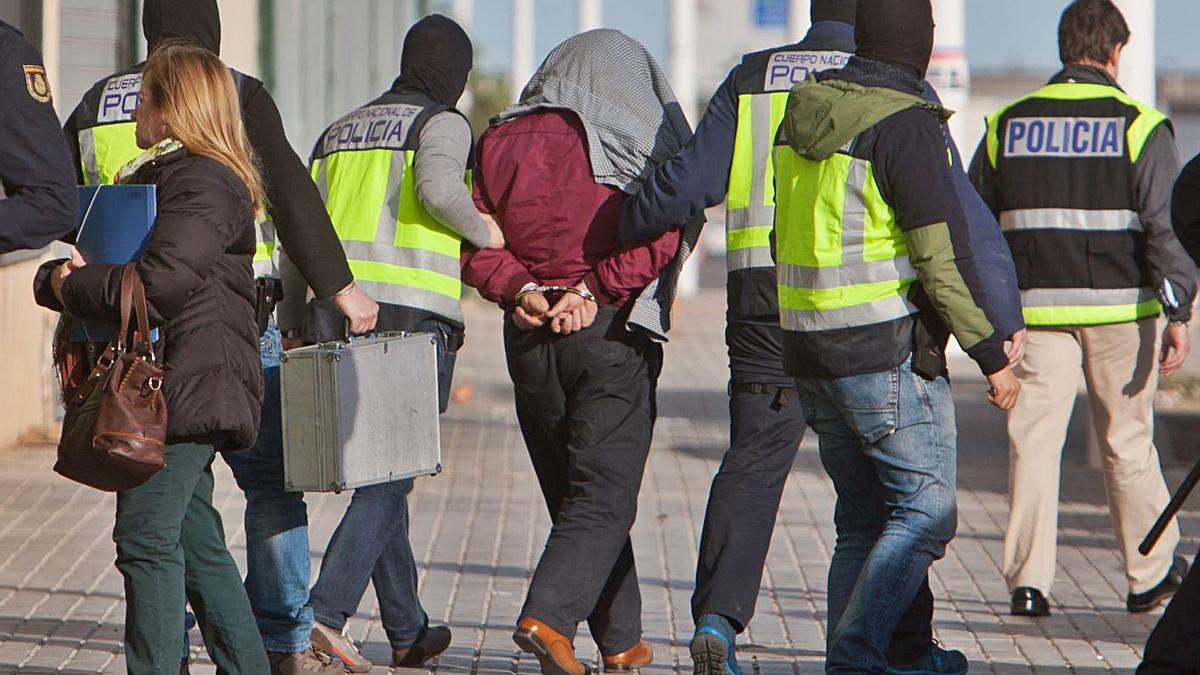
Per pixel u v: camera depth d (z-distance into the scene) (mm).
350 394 19562
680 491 38750
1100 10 26984
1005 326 20406
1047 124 26766
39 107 16938
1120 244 26484
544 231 21172
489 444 46219
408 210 21938
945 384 18922
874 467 19578
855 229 18469
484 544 32250
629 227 20594
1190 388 59562
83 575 28125
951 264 18031
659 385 63500
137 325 16703
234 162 17609
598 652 23859
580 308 20953
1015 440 26625
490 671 22656
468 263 21672
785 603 27125
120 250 17109
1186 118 146500
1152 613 26688
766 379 20828
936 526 18703
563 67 21703
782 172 19250
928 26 18984
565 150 21297
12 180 16891
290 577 20828
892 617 18609
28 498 35219
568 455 21609
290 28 58938
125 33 45656
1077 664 23359
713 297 116938
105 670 21938
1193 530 33969
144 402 16641
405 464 20438
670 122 21750
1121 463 26562
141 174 17656
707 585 20328
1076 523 35094
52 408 44250
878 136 18250
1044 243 26625
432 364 20719
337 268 20062
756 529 20484
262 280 19875
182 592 17469
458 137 21844
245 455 20547
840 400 18859
